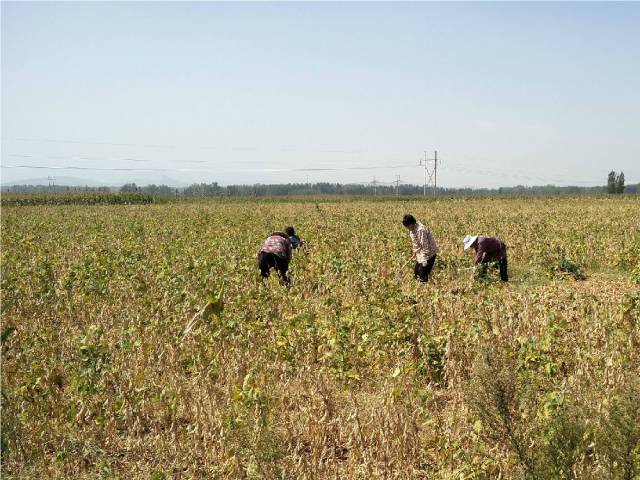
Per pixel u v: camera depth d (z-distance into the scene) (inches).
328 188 7598.4
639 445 202.5
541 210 1525.6
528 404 232.1
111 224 1179.9
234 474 237.0
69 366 322.3
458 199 2726.4
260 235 880.9
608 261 701.3
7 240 849.5
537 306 411.5
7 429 254.8
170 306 434.9
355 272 551.8
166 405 294.2
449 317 395.5
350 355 346.6
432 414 280.4
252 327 369.7
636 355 335.6
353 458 242.5
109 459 257.6
